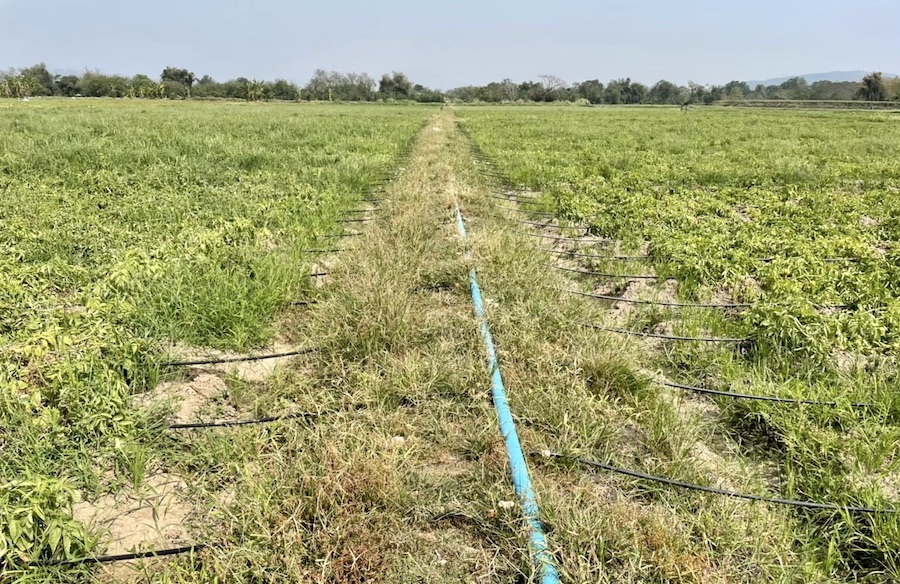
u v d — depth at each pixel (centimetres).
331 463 334
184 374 471
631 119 4641
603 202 1156
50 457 350
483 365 452
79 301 547
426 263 691
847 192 1371
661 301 670
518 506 316
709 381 488
